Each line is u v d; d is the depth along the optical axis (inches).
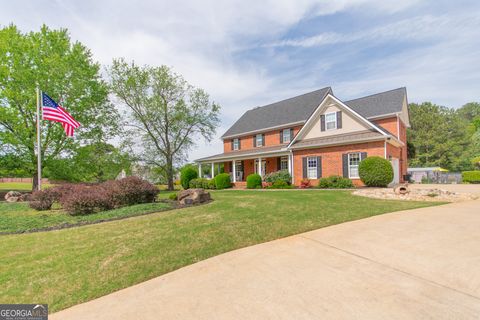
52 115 477.4
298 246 172.9
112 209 362.0
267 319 90.9
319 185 627.2
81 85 721.6
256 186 772.6
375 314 89.9
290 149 719.7
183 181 988.6
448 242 163.5
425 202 331.6
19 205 460.1
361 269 130.1
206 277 133.3
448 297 100.0
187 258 163.2
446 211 261.9
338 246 167.2
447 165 1422.2
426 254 145.3
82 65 751.7
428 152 1448.1
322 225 224.4
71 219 307.0
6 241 211.8
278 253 161.5
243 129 1046.4
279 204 329.7
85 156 753.6
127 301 114.4
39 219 311.7
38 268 154.0
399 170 743.1
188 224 239.0
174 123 1005.2
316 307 96.9
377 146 567.5
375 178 530.0
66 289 129.8
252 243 186.7
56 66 677.9
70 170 722.8
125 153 944.3
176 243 188.9
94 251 177.8
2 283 136.9
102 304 113.7
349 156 611.2
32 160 679.7
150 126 999.6
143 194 398.6
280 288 114.6
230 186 871.1
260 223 233.9
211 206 338.0
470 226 199.5
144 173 1065.5
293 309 96.6
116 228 238.1
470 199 348.8
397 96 779.4
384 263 136.1
